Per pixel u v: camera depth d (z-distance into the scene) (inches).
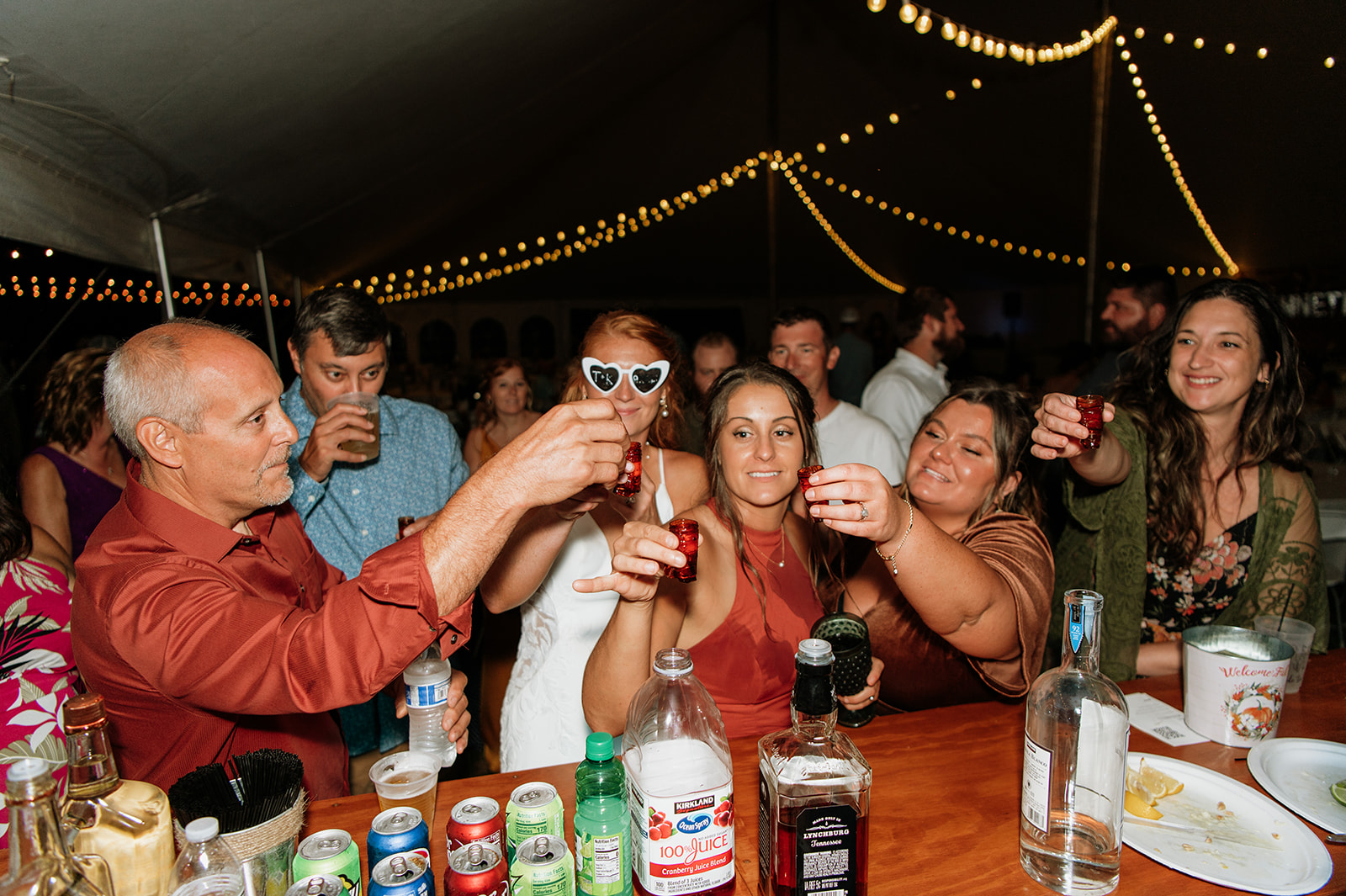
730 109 321.1
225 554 50.3
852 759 36.2
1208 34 171.9
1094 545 77.9
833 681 51.9
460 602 39.9
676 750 37.6
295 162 145.8
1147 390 76.7
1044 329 415.8
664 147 332.5
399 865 32.4
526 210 348.8
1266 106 170.7
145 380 46.5
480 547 38.8
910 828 44.3
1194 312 69.9
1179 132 196.7
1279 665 50.9
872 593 67.5
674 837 36.0
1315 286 182.4
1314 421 160.9
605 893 35.1
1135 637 73.9
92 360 101.3
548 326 406.3
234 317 173.8
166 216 129.8
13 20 66.7
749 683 59.2
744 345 420.8
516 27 149.3
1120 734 38.0
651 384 73.7
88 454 102.8
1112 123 215.3
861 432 128.6
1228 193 197.0
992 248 361.1
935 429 67.7
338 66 116.6
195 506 50.5
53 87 79.0
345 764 61.7
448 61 143.9
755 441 58.4
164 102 95.0
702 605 59.1
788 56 301.3
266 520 59.9
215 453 47.5
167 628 42.7
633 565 43.3
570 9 159.0
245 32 90.7
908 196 330.3
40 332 101.6
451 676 54.5
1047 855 39.2
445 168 220.7
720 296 417.7
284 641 39.9
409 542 39.6
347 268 290.4
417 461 97.8
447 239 349.7
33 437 101.3
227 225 157.8
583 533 68.7
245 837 32.9
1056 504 131.4
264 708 41.1
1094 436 59.5
